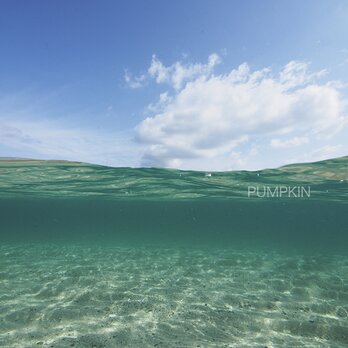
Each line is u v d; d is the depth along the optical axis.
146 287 7.76
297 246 18.48
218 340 4.66
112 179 22.94
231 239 25.53
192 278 8.90
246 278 8.95
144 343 4.49
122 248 16.22
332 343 4.63
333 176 21.39
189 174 21.62
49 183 24.05
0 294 6.93
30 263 11.06
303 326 5.27
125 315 5.68
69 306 6.12
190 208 44.31
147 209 47.22
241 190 26.84
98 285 7.86
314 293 7.38
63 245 17.42
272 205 38.41
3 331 4.85
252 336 4.84
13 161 19.47
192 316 5.70
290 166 20.09
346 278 9.02
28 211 54.31
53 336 4.68
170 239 24.66
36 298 6.65
